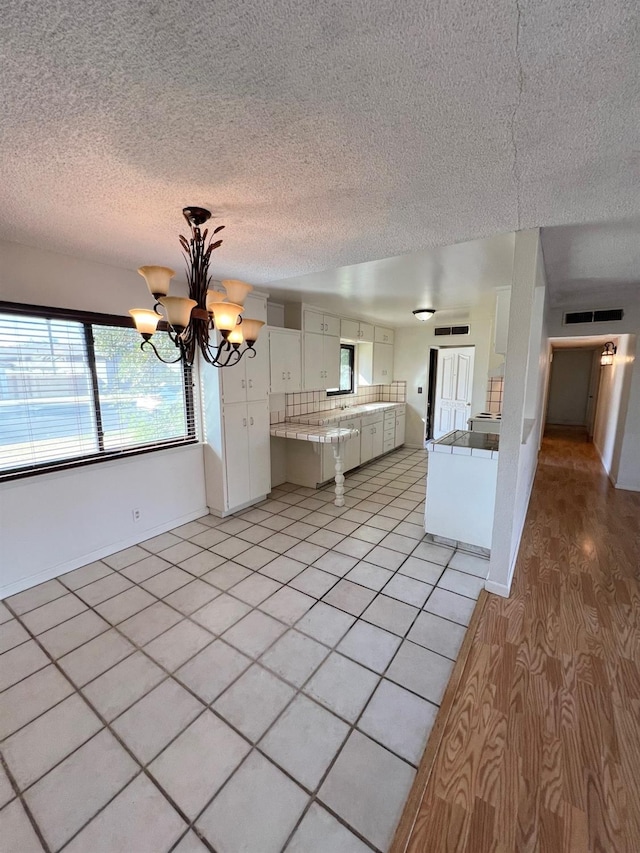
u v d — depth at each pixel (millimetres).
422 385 6609
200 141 1331
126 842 1181
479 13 843
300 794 1312
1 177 1571
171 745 1480
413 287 3639
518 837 1173
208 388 3547
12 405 2432
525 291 2189
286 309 4535
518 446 2299
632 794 1288
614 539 3229
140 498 3172
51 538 2633
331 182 1618
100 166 1494
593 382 8531
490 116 1191
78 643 2023
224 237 2266
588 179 1582
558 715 1583
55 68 992
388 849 1156
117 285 2891
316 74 1023
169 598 2412
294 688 1742
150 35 899
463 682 1756
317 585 2549
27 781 1354
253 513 3818
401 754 1446
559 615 2232
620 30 869
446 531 3084
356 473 5273
